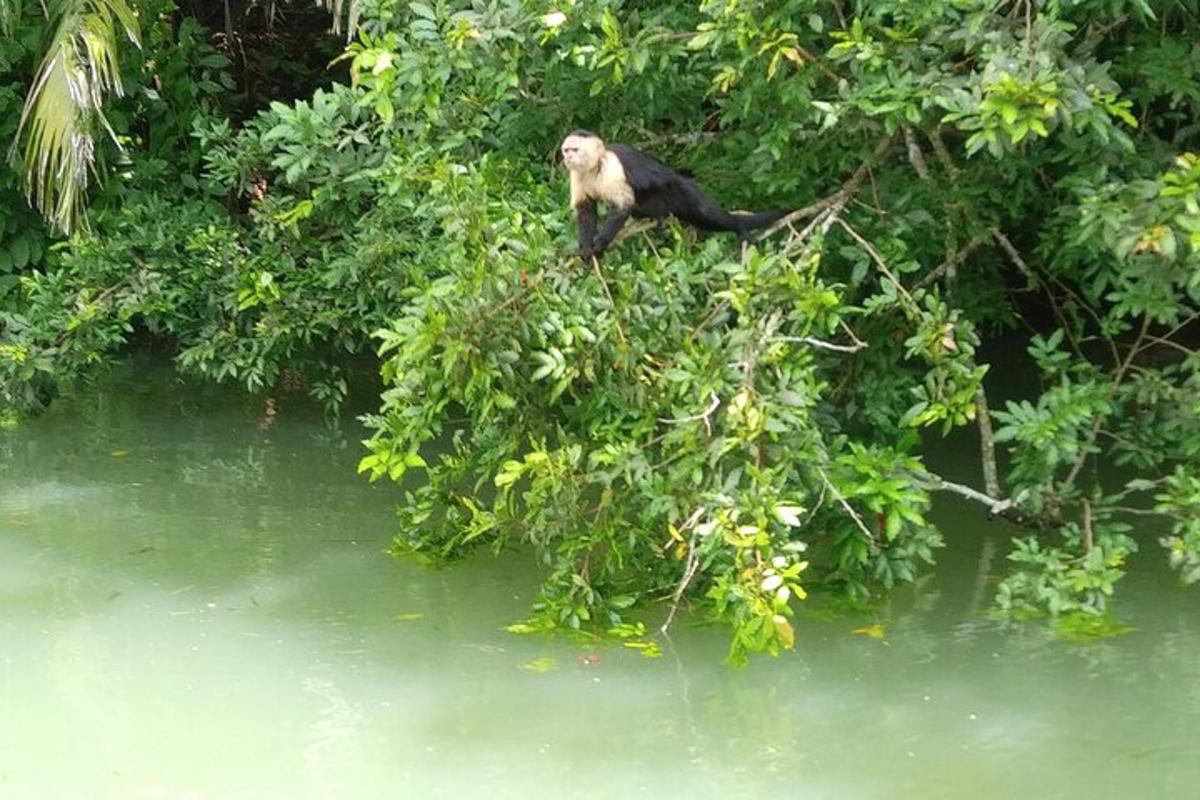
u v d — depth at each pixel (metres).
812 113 7.27
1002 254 9.45
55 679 6.45
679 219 7.10
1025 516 7.85
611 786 5.57
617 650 6.85
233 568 7.90
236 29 15.14
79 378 11.92
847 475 6.77
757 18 6.76
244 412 11.48
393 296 9.65
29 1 11.48
